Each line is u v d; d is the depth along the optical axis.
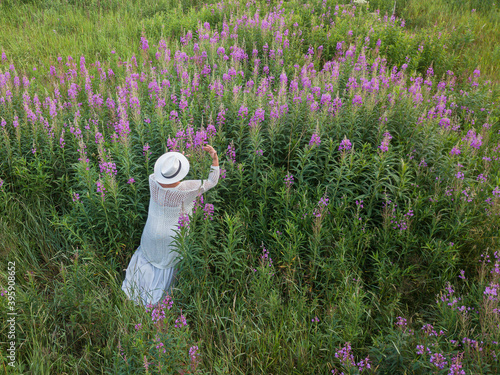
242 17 10.03
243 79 7.48
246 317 3.82
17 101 6.21
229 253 4.02
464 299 3.84
